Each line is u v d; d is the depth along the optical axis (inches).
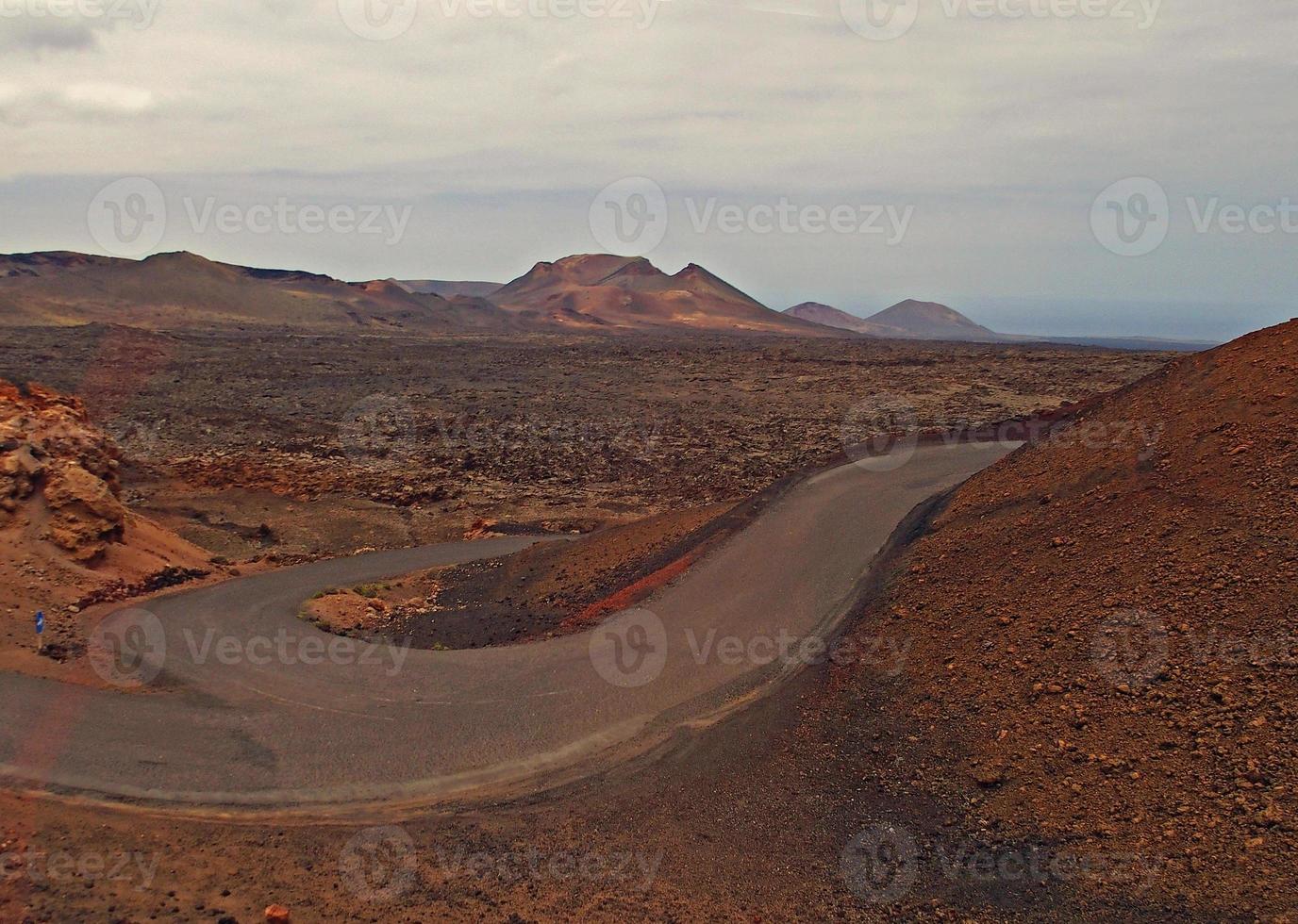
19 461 761.0
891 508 734.5
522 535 1386.6
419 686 547.8
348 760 450.6
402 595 902.4
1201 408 511.8
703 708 492.1
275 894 336.2
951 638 466.3
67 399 989.8
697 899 351.3
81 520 767.1
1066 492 531.5
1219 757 325.1
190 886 331.3
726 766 436.5
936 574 534.9
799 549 673.6
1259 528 406.9
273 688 537.6
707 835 389.7
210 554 1025.5
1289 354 502.3
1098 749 356.5
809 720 455.5
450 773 443.8
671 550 763.4
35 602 655.8
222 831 378.0
